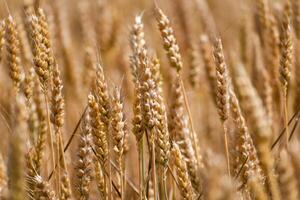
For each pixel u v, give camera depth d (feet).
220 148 4.24
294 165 2.68
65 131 3.92
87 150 3.17
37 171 3.25
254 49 4.37
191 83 4.38
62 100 3.31
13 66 3.44
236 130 3.25
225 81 3.32
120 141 3.16
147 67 3.16
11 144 2.52
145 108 3.15
